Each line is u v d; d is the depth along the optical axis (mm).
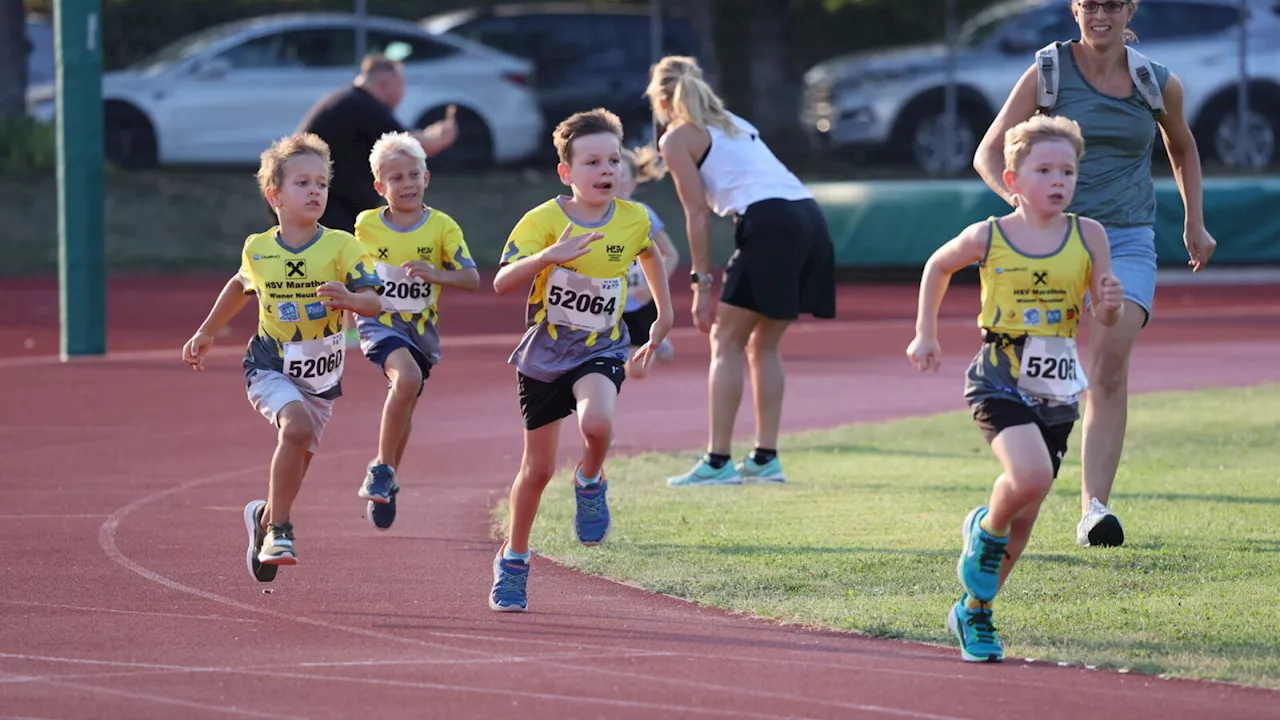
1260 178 78812
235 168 85688
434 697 16047
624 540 23984
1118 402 23781
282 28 83500
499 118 85312
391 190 25062
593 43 90000
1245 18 87188
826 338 54812
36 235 78688
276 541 20078
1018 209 17875
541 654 17703
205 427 36688
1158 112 24547
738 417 38625
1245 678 16469
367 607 20141
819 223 29562
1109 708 15609
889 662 17312
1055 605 19594
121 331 57219
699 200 29812
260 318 20828
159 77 82625
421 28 85625
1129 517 25000
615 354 20281
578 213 20078
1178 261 72500
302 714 15500
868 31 114188
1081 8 24047
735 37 108562
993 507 17094
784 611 19562
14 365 47969
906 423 36844
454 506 27703
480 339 55312
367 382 43438
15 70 90875
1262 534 23500
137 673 16922
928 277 17938
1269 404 38688
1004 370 17562
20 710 15594
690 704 15805
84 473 30922
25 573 22156
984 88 88000
